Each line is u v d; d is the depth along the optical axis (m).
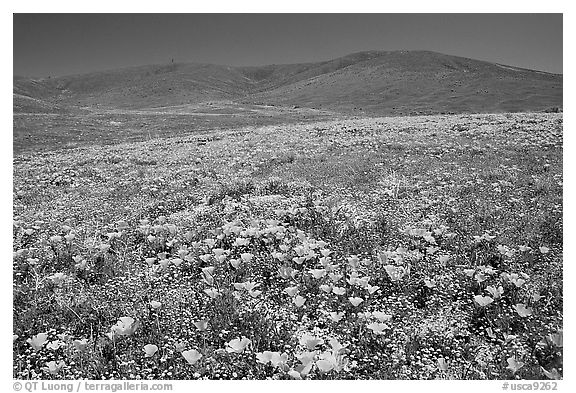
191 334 5.94
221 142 28.81
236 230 8.34
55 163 23.33
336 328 6.11
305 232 9.14
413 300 6.82
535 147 17.81
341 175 14.72
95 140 44.28
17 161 25.98
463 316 6.33
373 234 9.03
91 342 5.87
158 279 7.39
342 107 120.56
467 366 5.40
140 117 75.00
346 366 5.35
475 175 13.80
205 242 8.29
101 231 10.10
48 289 7.27
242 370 5.39
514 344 5.66
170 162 20.80
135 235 9.57
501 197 11.38
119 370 5.36
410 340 5.86
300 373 4.83
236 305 6.55
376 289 6.48
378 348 5.71
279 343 5.76
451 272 7.28
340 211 10.40
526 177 13.15
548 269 7.41
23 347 5.85
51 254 8.68
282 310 6.45
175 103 184.75
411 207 10.89
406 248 8.01
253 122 66.81
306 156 18.84
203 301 6.67
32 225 10.76
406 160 16.52
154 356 5.54
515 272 7.34
